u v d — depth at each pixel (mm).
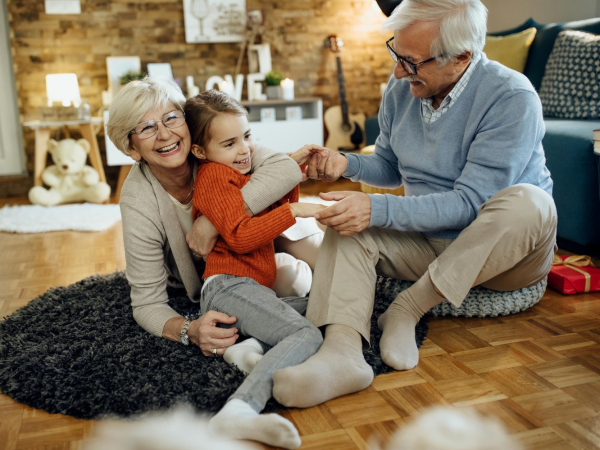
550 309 1801
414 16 1467
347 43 4891
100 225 3367
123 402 1268
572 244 2451
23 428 1232
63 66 4430
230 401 1180
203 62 4660
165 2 4516
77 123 4055
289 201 1655
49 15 4348
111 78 4387
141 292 1567
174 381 1337
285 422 1075
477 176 1514
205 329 1412
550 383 1329
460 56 1511
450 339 1597
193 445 1118
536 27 3234
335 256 1465
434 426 1172
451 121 1594
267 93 4594
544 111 2836
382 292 1921
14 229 3334
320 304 1427
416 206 1481
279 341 1362
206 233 1490
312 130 4617
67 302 1919
